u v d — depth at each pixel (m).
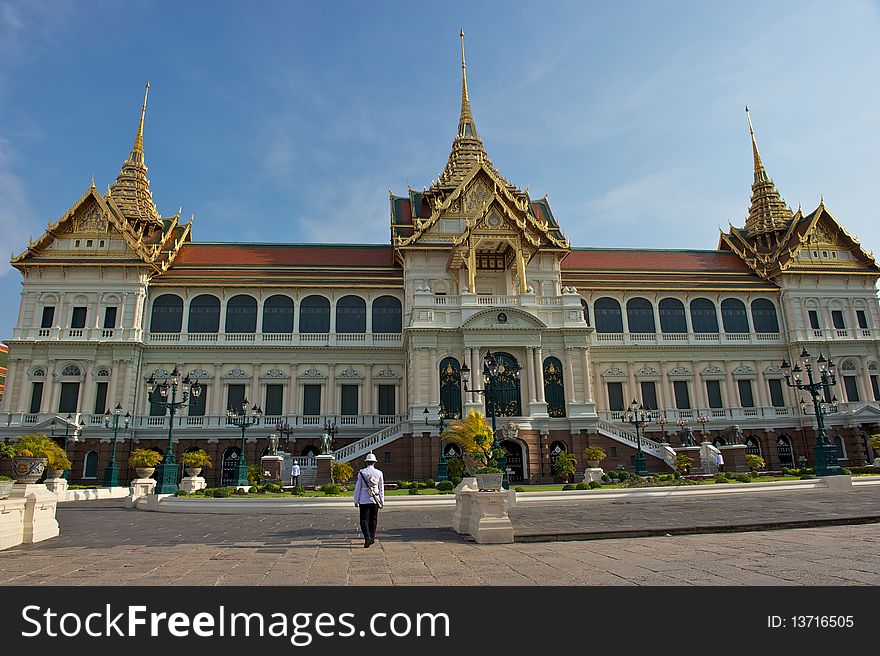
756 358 64.44
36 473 21.12
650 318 64.88
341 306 62.22
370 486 16.89
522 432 49.97
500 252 61.44
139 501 34.09
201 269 63.28
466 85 77.38
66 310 58.25
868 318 65.88
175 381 37.78
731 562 12.93
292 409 58.75
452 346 53.16
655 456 50.81
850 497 29.27
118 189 70.25
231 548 16.81
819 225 68.81
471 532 18.31
